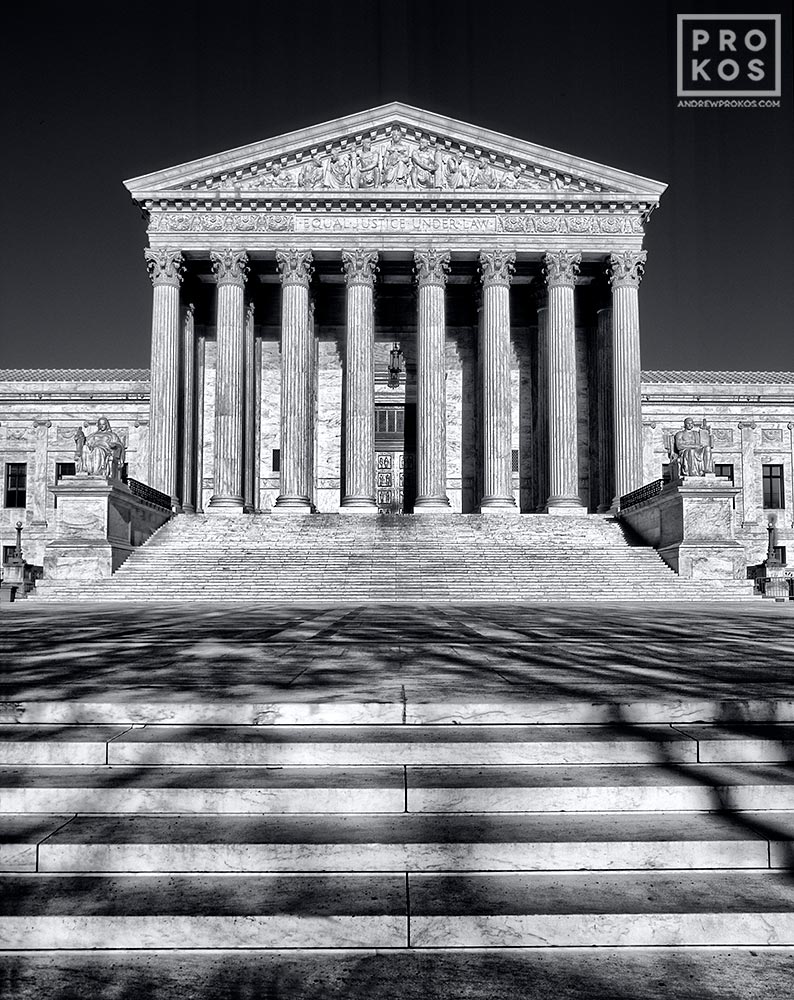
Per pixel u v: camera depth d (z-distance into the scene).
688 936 5.64
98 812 6.98
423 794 6.98
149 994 5.13
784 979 5.27
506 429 51.28
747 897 5.91
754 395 68.00
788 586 43.53
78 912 5.71
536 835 6.46
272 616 22.86
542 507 57.09
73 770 7.58
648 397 68.31
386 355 62.25
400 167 52.62
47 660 12.00
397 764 7.66
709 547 38.28
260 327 60.84
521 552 41.22
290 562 39.41
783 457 68.31
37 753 7.71
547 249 52.53
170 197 51.75
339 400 60.34
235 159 51.84
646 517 43.84
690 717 8.45
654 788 7.01
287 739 7.82
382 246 52.12
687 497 38.88
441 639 15.38
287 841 6.34
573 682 9.81
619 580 37.91
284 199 51.78
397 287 60.88
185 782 7.18
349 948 5.61
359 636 16.02
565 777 7.29
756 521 67.62
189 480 55.69
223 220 52.31
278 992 5.14
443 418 51.25
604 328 57.12
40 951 5.61
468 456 60.81
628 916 5.64
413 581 36.59
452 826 6.68
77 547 37.25
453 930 5.62
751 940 5.65
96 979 5.30
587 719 8.41
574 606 29.95
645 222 54.00
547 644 14.44
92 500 37.88
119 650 13.36
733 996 5.07
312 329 56.56
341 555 40.12
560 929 5.62
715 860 6.36
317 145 52.31
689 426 40.53
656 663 11.71
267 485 59.66
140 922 5.64
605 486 55.75
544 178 52.84
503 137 52.50
